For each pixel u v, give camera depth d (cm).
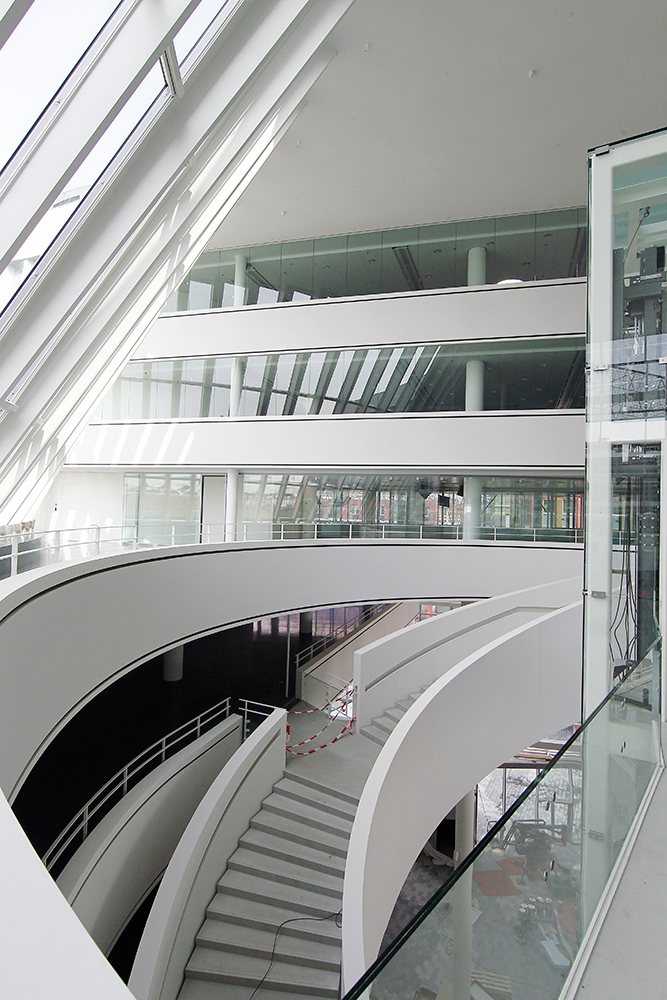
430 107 1088
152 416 1653
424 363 1477
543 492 1461
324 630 2062
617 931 239
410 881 1395
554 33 914
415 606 2344
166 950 684
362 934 494
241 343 1591
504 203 1415
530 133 1158
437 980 148
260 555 1161
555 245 1448
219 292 1650
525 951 191
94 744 1259
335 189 1360
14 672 481
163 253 804
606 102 1067
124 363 1171
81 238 504
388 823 648
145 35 372
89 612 672
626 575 468
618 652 464
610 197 464
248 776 972
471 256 1488
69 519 1830
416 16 883
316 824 963
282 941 775
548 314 1403
